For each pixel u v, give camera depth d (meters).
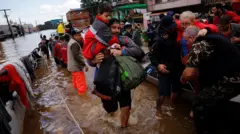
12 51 20.16
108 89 2.81
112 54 2.92
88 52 2.89
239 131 2.20
